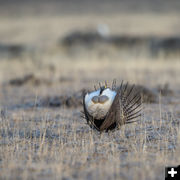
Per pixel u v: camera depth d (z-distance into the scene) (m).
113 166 21.97
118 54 104.69
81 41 119.81
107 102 25.48
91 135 28.47
